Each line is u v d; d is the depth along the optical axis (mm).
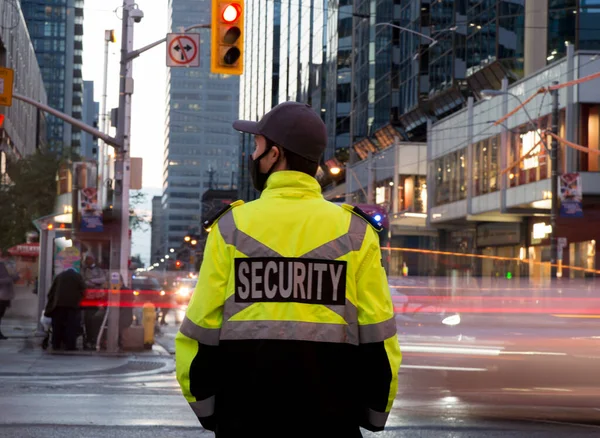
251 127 3615
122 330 22016
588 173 41188
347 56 87438
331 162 88188
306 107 3609
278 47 118500
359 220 3523
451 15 59656
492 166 50250
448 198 57625
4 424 9977
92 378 15711
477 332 26875
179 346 3430
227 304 3383
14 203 62812
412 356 19766
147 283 42344
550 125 42781
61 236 26672
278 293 3367
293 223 3436
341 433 3354
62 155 64688
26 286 55719
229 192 158875
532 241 50031
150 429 9750
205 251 3490
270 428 3316
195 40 22391
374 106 78812
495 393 13453
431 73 63625
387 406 3457
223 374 3391
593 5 44750
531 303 36500
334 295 3398
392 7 74438
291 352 3316
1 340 23469
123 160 24359
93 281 22562
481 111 52094
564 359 19031
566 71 41562
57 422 10180
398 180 65500
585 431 10055
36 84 129625
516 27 50844
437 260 63781
